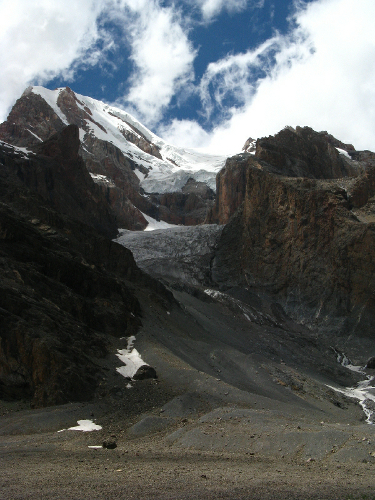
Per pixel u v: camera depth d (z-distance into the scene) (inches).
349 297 4101.9
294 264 4537.4
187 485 799.1
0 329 1571.1
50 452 1083.3
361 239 4143.7
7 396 1512.1
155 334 2356.1
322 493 780.0
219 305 4156.0
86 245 2945.4
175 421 1422.2
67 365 1585.9
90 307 2160.4
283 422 1369.3
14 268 1955.0
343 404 2384.4
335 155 6560.0
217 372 2268.7
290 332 3959.2
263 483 836.6
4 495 703.7
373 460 1069.8
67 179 5620.1
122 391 1628.9
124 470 915.4
